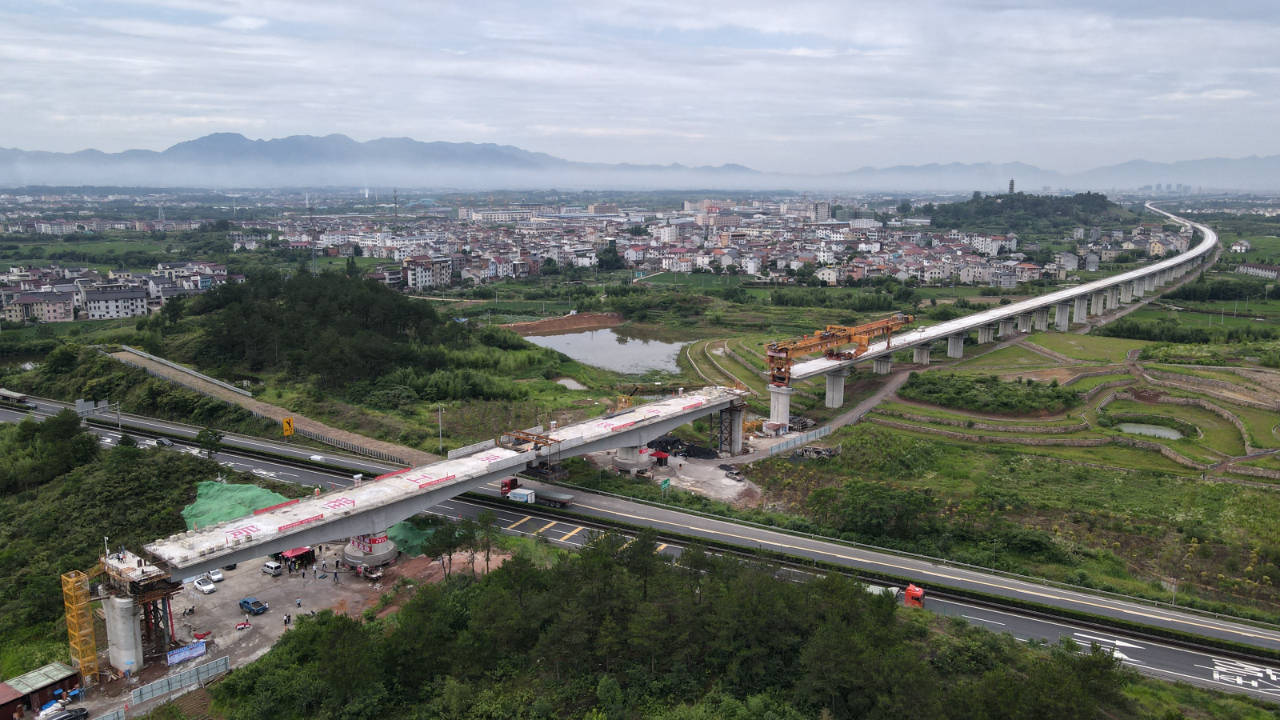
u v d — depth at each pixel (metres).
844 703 100.69
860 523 156.62
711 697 103.50
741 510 171.88
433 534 139.62
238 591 134.25
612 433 186.25
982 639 115.38
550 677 109.00
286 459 194.25
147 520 156.00
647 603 111.81
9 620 123.69
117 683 109.75
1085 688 96.31
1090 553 148.75
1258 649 115.44
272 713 103.25
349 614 126.44
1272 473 181.50
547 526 160.75
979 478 187.88
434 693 106.25
